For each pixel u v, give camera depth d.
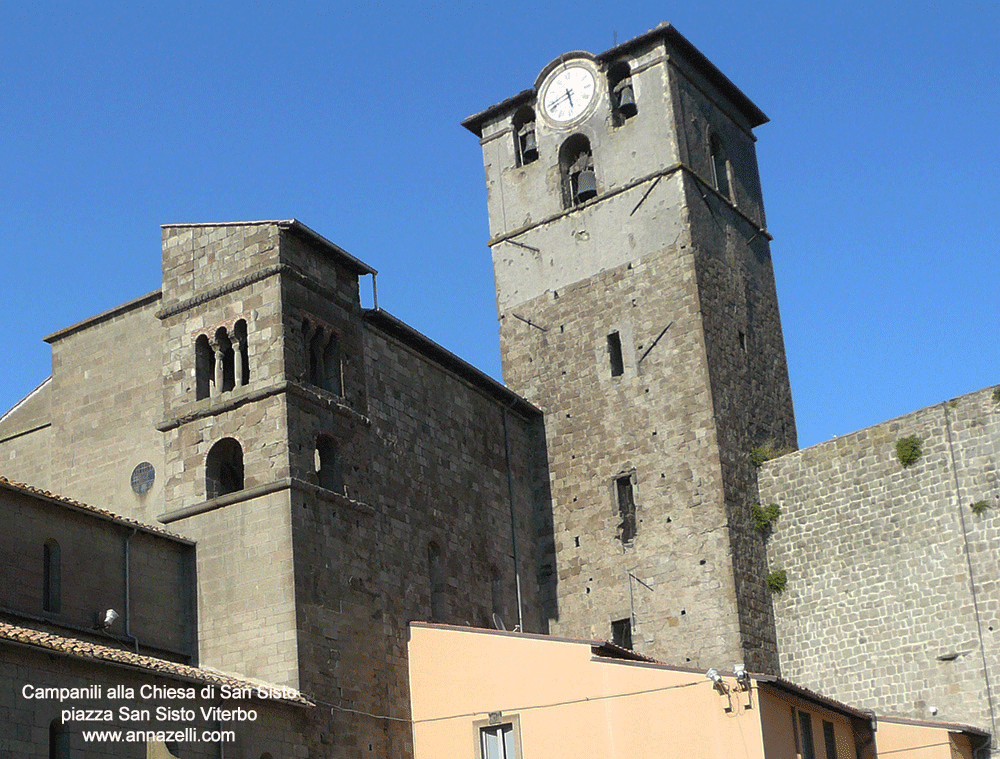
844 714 46.72
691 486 54.50
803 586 53.81
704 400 55.19
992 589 49.16
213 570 43.66
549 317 60.41
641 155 59.88
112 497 46.72
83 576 40.62
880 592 51.78
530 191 62.81
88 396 48.66
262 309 45.25
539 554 57.34
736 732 40.38
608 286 59.12
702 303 56.81
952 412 51.44
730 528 53.44
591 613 55.38
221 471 45.53
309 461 44.34
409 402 50.94
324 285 47.41
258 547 43.06
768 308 62.41
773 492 55.66
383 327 50.34
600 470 56.94
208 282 46.75
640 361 57.28
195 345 46.34
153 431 46.53
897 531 51.91
